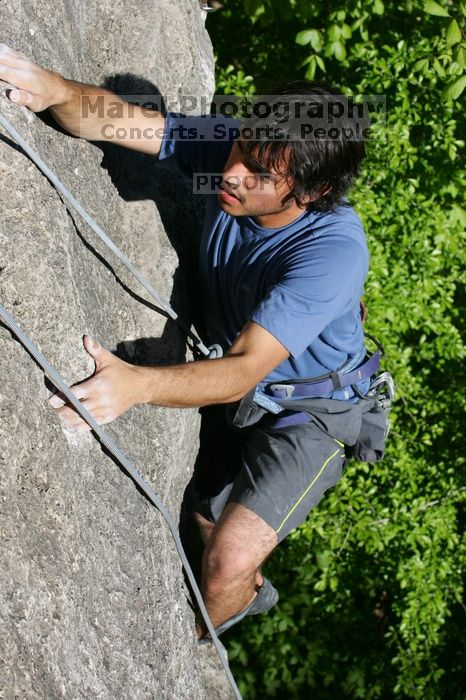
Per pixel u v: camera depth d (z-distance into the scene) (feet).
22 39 7.14
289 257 8.07
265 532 8.59
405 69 16.71
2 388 6.07
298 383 8.86
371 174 16.48
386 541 17.80
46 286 6.53
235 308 8.75
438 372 18.70
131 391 6.73
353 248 8.12
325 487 9.12
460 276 17.79
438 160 17.15
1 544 6.01
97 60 8.82
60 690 6.35
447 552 18.45
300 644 21.27
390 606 20.47
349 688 20.72
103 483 7.21
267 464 8.77
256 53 17.28
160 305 8.63
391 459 17.80
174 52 9.88
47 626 6.29
